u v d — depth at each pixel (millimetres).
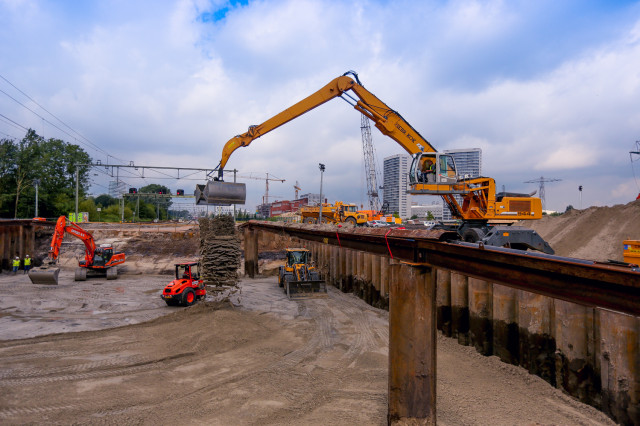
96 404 8453
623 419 8023
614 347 8234
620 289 3969
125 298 21141
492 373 10844
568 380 9312
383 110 21250
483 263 5555
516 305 11375
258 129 20391
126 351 12016
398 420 6508
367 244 9570
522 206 18078
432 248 6250
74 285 25281
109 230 39844
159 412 8141
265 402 8641
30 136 58375
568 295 4504
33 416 7887
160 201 126375
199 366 10859
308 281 21141
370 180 87250
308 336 13969
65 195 64312
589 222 22094
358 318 16750
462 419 8062
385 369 10711
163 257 33906
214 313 16234
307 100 21391
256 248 30641
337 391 9266
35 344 12727
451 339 13891
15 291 22812
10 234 31531
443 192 18594
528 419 8172
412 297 6469
